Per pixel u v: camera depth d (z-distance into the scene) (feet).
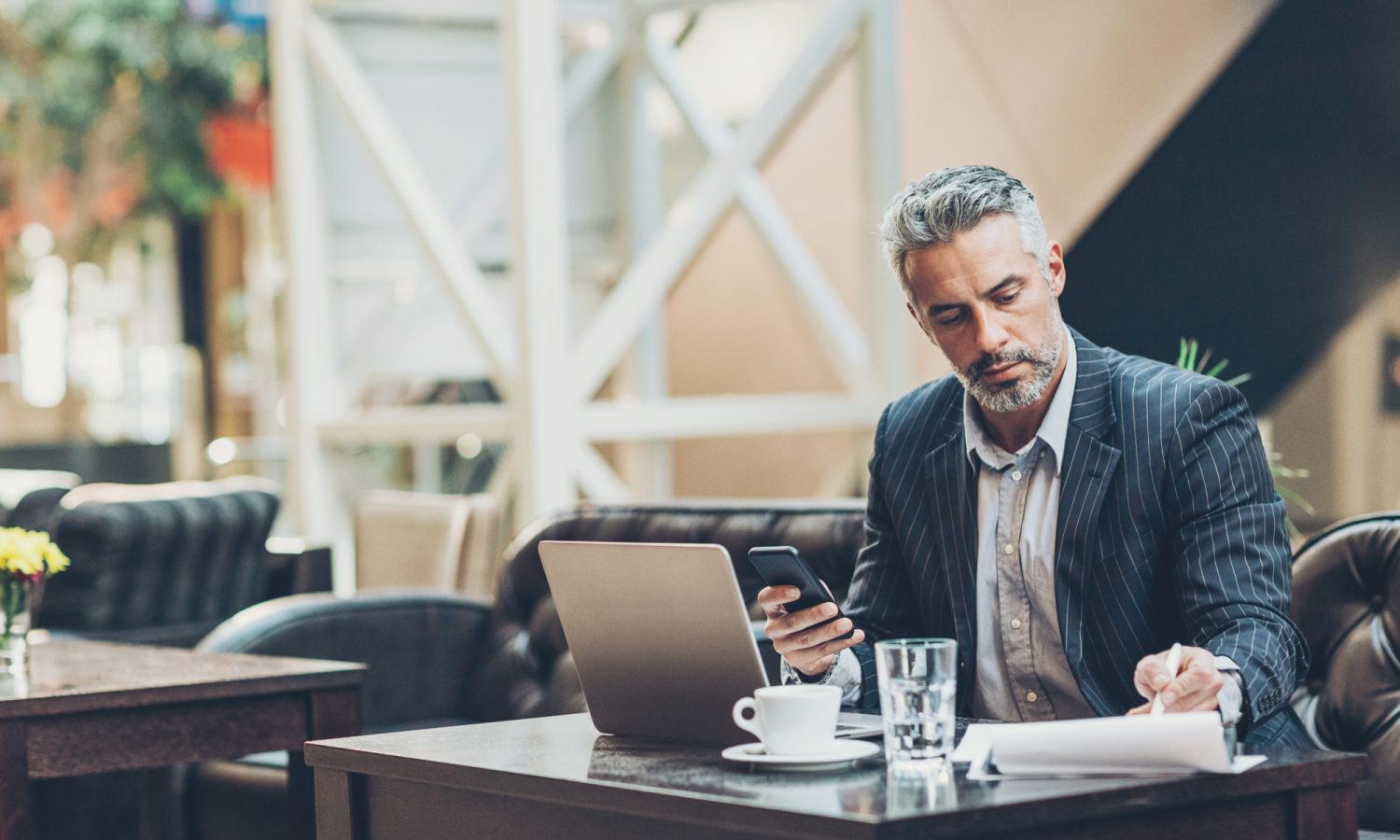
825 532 10.62
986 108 21.07
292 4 20.56
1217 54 19.72
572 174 21.39
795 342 22.82
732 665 6.26
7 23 43.91
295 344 20.92
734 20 23.09
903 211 7.06
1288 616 6.98
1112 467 7.30
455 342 21.22
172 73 44.14
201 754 9.55
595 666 6.76
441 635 13.33
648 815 5.46
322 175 20.98
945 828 4.90
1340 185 19.06
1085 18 20.31
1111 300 20.77
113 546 14.98
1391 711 8.53
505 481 17.98
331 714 10.00
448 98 20.77
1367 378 18.98
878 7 20.18
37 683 9.58
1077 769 5.44
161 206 47.09
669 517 11.69
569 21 21.07
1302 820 5.56
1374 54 18.66
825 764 5.74
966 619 7.68
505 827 6.14
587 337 18.03
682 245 18.74
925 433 7.99
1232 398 7.37
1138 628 7.26
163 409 54.19
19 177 45.70
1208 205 20.13
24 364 55.98
